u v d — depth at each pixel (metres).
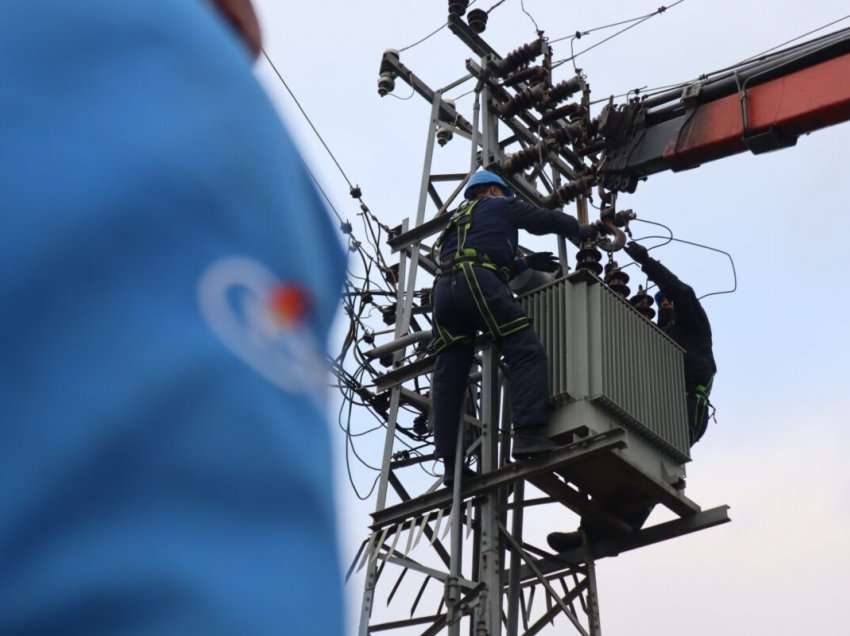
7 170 0.93
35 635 0.83
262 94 1.09
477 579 10.69
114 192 0.93
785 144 12.98
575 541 11.55
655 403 11.09
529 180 13.54
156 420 0.90
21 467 0.86
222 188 0.99
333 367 1.14
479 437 11.14
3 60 0.97
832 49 12.77
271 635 0.87
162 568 0.86
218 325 0.95
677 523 11.06
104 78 0.98
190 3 1.10
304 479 0.96
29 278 0.90
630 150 13.36
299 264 1.04
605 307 10.95
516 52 13.02
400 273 12.86
